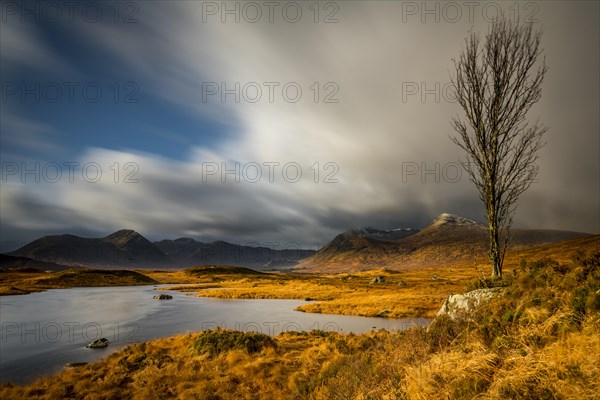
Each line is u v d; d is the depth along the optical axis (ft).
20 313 131.95
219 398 36.55
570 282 24.35
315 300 185.06
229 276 522.47
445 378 20.18
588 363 15.51
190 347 60.13
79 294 234.17
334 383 30.27
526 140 46.83
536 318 22.50
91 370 48.65
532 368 17.11
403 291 192.75
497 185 47.73
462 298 37.42
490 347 22.21
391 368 26.78
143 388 38.91
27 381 47.78
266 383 40.32
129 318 117.60
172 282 433.48
